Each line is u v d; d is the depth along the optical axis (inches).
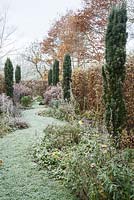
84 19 951.6
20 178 240.5
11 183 229.0
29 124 504.4
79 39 1119.0
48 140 328.8
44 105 874.8
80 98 528.1
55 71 932.6
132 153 232.4
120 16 313.6
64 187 223.6
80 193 202.5
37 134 406.6
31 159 293.6
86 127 348.8
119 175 177.3
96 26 953.5
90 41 998.4
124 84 325.4
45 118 581.6
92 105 463.8
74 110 522.3
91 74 460.4
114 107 307.6
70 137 318.0
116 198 170.6
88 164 195.5
